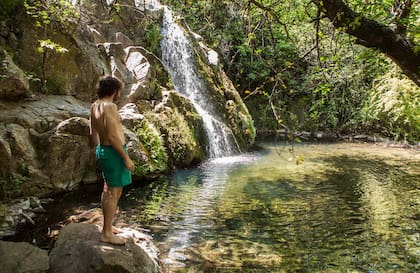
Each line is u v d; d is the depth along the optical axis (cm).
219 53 1525
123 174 396
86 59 977
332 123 1600
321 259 478
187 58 1331
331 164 1048
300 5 496
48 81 905
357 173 939
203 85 1343
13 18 900
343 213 648
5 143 638
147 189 785
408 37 345
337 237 546
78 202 673
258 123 1681
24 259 394
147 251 433
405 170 973
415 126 1398
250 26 458
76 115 808
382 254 492
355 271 448
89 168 775
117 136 381
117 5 595
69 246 405
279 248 510
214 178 889
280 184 834
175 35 1342
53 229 554
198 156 1073
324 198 733
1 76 746
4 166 641
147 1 1390
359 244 523
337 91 1491
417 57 337
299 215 638
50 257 404
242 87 1702
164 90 1150
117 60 1086
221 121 1310
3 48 841
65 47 945
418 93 1414
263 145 1395
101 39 1145
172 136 1017
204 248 507
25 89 788
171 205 684
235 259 475
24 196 652
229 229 575
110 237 409
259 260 474
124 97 1017
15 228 551
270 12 408
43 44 819
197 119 1135
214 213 645
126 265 385
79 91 968
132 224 587
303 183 845
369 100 1527
